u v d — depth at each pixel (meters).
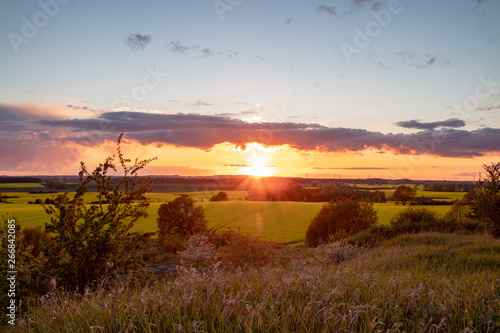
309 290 3.39
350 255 11.57
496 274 4.72
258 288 3.48
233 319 2.80
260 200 117.19
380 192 99.50
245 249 15.27
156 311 2.90
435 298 3.29
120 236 8.79
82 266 7.82
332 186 111.31
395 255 9.82
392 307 3.10
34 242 28.05
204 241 20.09
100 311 3.02
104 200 9.51
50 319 3.03
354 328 2.64
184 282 3.68
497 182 18.19
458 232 22.64
